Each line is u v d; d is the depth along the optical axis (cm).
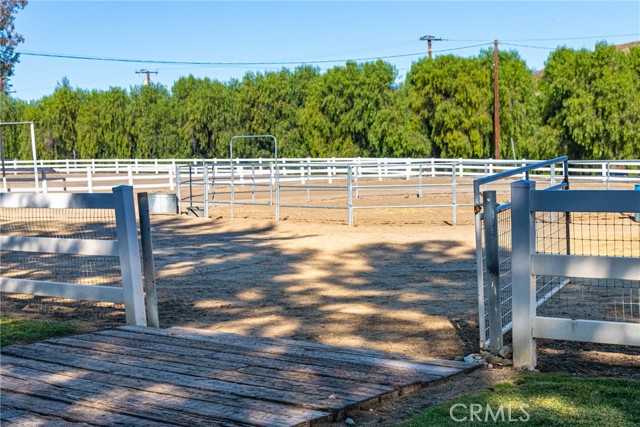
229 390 522
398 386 521
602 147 5625
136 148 7912
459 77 6047
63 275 1124
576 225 1559
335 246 1429
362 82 6438
